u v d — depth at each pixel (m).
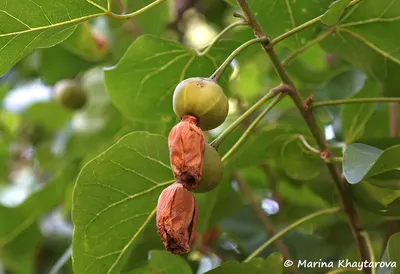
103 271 0.67
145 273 0.69
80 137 1.08
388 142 0.70
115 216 0.66
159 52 0.71
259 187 0.97
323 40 0.71
